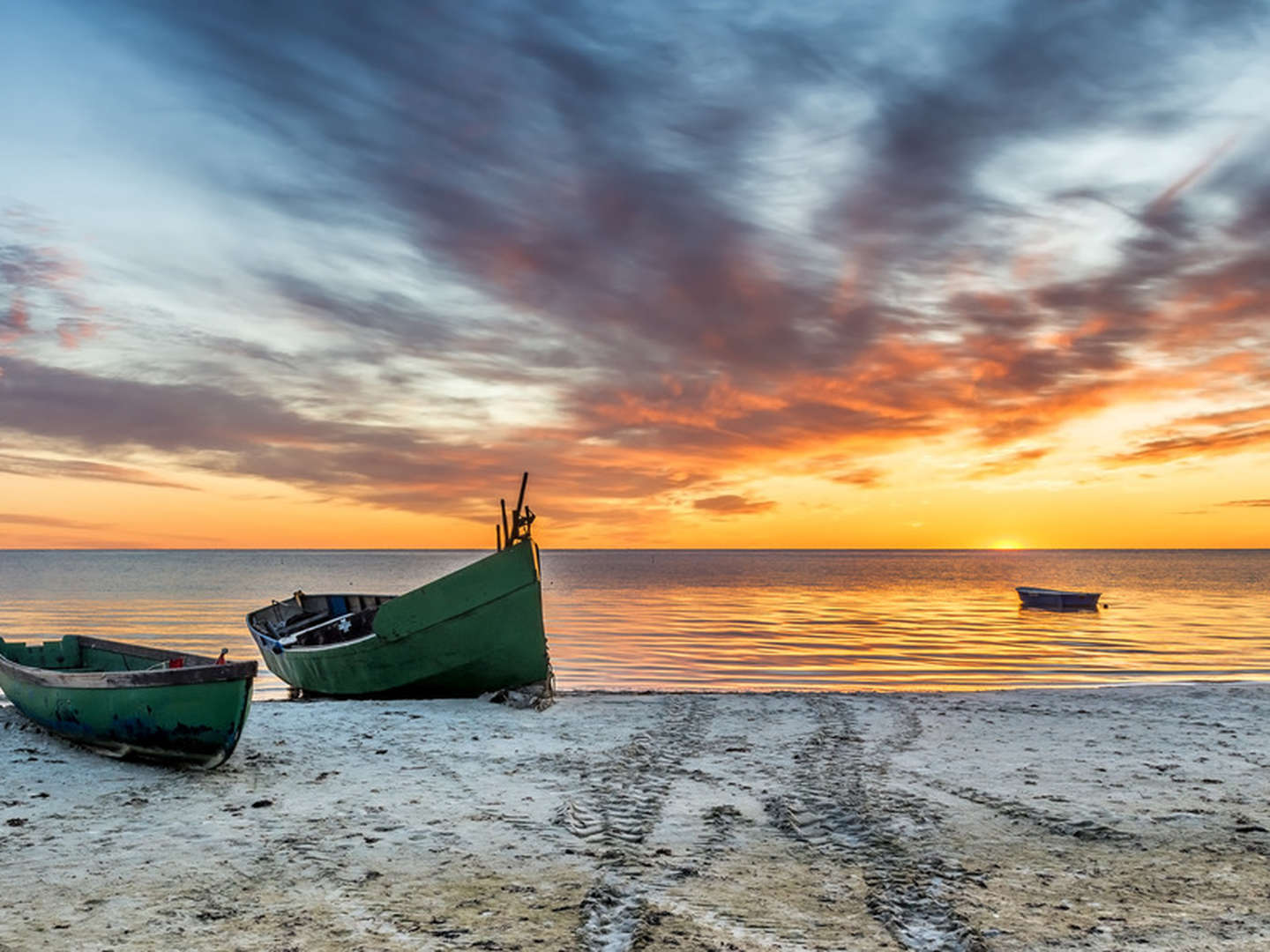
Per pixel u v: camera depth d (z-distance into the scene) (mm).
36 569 139000
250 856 6848
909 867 6652
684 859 6875
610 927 5457
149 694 9664
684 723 13305
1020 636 36094
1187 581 101000
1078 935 5336
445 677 15445
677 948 5141
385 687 15844
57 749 10773
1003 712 14398
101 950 5047
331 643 18000
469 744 11531
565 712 14211
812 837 7504
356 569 142000
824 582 97750
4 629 35969
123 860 6723
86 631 35406
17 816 7949
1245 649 30969
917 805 8547
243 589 73688
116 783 9227
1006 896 6023
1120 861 6824
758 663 26969
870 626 40844
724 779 9672
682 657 28438
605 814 8180
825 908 5809
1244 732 12750
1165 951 5105
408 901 5898
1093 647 31781
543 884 6254
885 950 5129
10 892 6008
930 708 14867
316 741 11508
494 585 15141
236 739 9484
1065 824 7855
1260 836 7520
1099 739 12203
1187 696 16234
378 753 10914
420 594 15258
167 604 53344
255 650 29453
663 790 9148
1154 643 33188
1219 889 6195
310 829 7625
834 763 10523
